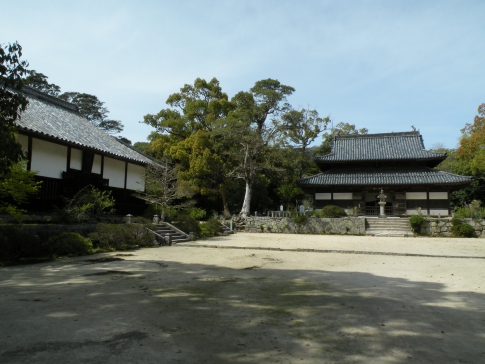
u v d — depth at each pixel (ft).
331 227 87.76
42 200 52.95
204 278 29.96
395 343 15.48
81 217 50.78
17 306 20.10
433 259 43.78
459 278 31.32
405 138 110.22
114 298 22.31
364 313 19.92
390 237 78.43
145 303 21.25
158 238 58.03
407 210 98.27
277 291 25.25
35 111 62.44
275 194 144.97
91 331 16.15
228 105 117.19
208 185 103.76
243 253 48.49
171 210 78.59
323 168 114.21
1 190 38.73
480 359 13.92
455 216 89.35
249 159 103.14
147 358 13.37
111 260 39.65
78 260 39.14
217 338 15.67
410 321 18.61
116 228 49.70
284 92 119.03
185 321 17.97
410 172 101.19
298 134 135.64
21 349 13.96
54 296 22.63
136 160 72.18
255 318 18.71
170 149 104.17
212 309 20.30
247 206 101.81
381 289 26.43
